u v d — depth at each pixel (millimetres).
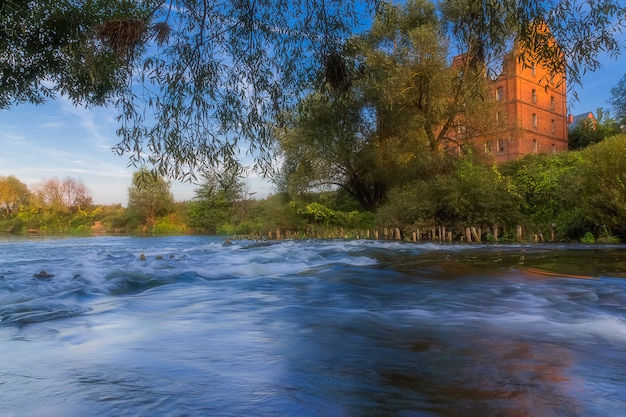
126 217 44719
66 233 40906
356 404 1516
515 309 3471
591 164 12102
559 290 4312
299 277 5734
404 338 2562
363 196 22719
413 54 17328
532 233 14383
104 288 4727
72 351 2250
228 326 2891
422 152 18688
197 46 4664
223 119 4918
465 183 15109
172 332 2707
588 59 3672
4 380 1748
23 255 11320
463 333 2693
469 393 1644
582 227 13203
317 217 22156
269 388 1676
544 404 1533
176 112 4500
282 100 5293
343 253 9945
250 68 5152
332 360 2094
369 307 3611
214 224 38344
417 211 16125
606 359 2135
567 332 2719
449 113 17781
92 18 5758
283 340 2504
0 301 4043
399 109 18297
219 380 1770
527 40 3791
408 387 1711
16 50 6305
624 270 5887
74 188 58719
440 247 11594
